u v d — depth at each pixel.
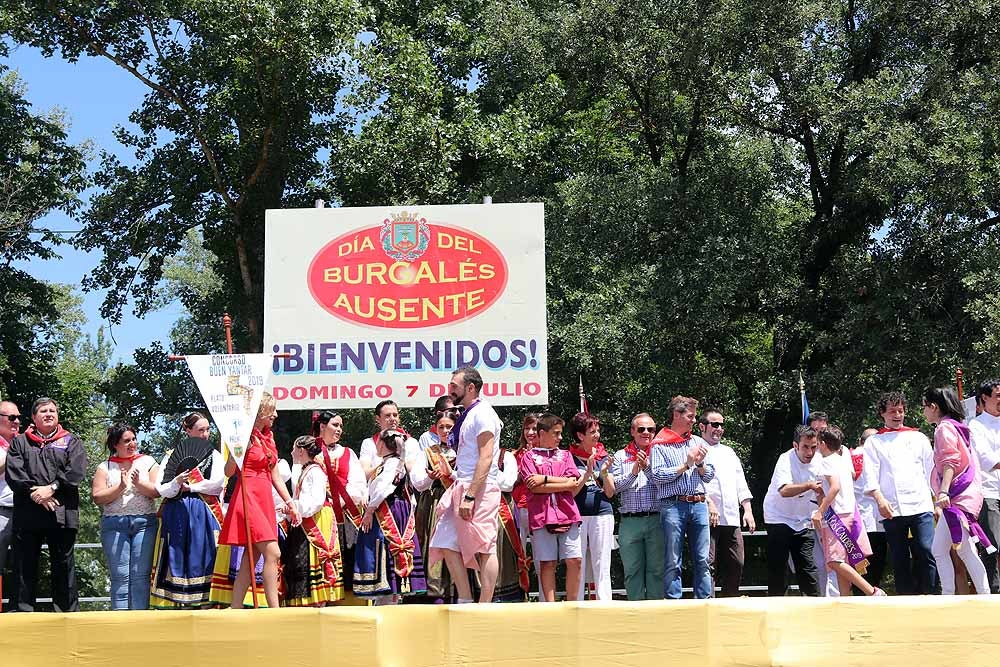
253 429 8.08
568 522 8.99
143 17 24.39
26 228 27.14
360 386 11.41
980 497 8.52
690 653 6.49
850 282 21.06
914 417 19.53
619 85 22.73
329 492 9.07
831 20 21.38
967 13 19.91
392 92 23.19
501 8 23.14
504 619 6.49
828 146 21.69
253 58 23.08
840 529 9.22
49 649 6.48
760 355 23.92
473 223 11.59
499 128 23.09
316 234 11.63
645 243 21.61
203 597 8.88
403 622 6.47
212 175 25.86
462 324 11.45
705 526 9.07
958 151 18.61
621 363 20.42
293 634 6.46
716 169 21.52
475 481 7.61
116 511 9.14
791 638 6.52
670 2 21.05
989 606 6.57
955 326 19.48
